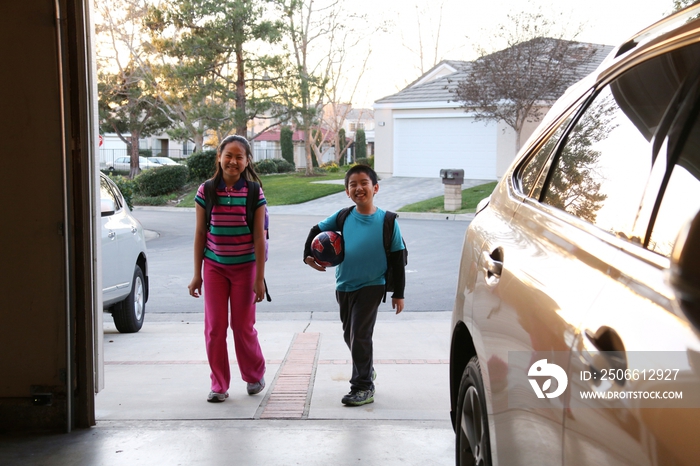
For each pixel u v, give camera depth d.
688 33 1.81
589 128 2.42
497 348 2.42
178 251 15.07
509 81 23.45
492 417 2.46
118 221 7.66
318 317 8.51
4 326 4.23
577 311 1.79
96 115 4.31
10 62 4.07
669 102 1.82
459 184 22.31
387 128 31.80
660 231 1.61
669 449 1.27
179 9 28.16
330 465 3.79
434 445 4.09
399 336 7.27
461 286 3.25
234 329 5.03
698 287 1.21
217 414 4.68
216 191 4.91
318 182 32.00
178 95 30.14
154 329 8.11
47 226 4.16
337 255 4.79
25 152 4.11
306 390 5.29
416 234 17.03
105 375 5.81
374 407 4.84
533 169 2.96
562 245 2.13
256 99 29.61
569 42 23.45
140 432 4.29
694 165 1.58
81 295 4.31
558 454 1.80
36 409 4.27
